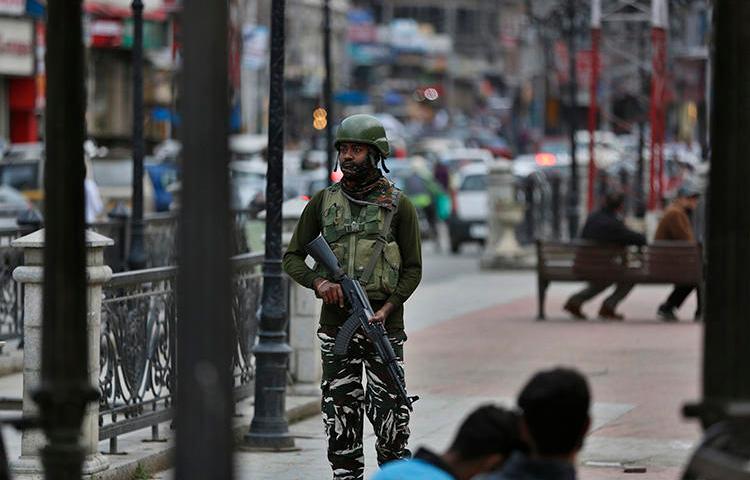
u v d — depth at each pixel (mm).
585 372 44969
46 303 15023
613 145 112875
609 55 105125
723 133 14516
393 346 25250
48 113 15023
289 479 30234
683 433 35031
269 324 33719
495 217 88875
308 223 25688
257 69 160500
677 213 59250
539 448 15523
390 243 25141
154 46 131125
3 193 78812
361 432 25609
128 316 30359
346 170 25109
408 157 177625
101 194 86875
